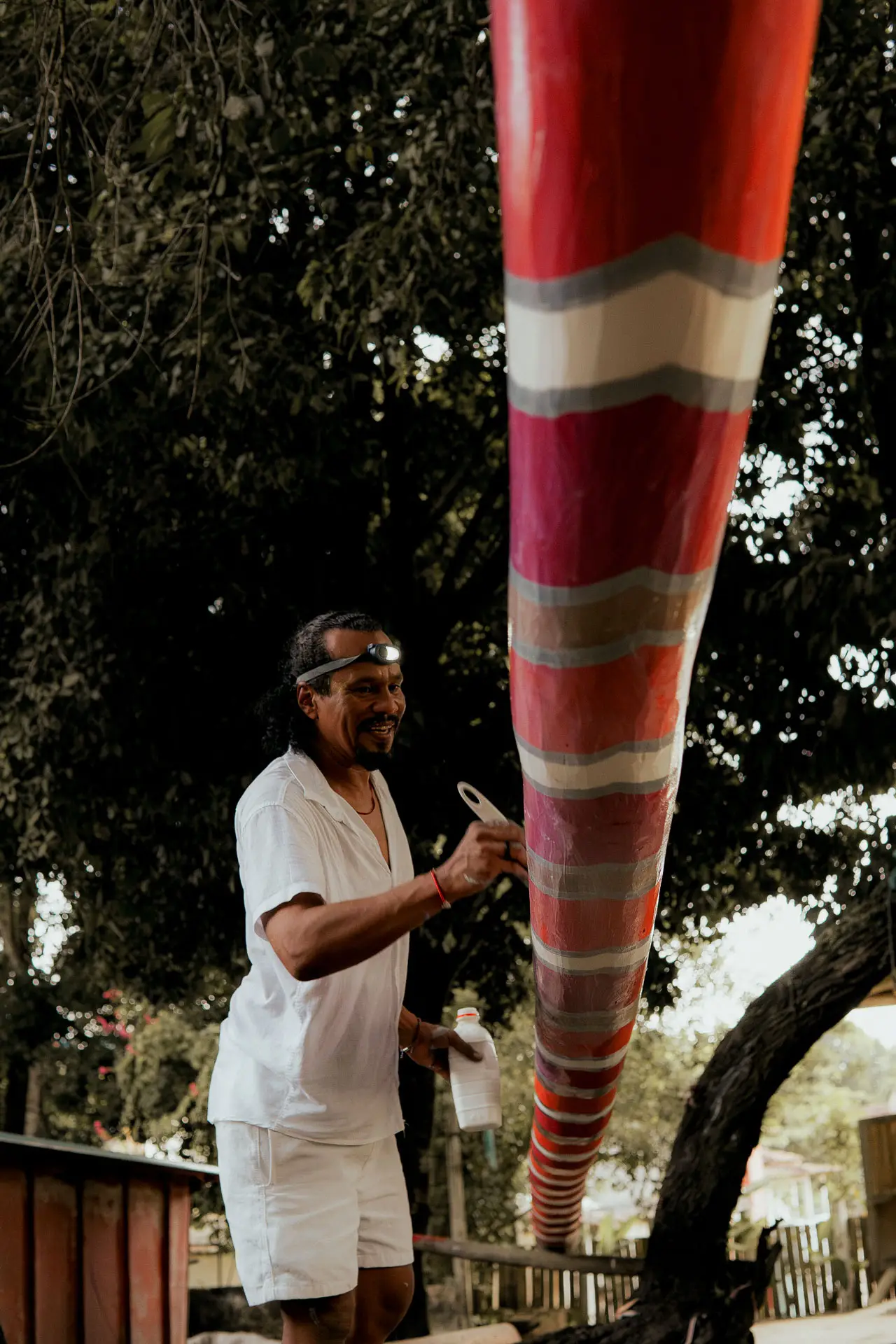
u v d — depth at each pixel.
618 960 1.59
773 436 8.73
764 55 0.57
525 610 0.84
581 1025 2.06
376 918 2.22
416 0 6.73
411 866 2.94
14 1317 3.46
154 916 9.79
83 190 7.51
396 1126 2.74
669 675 0.89
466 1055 3.18
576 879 1.27
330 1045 2.58
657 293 0.62
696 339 0.64
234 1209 2.60
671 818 1.20
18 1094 18.69
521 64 0.59
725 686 8.70
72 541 8.65
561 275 0.63
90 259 7.38
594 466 0.70
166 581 8.85
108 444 8.29
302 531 9.44
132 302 7.60
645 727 0.94
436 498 10.74
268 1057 2.59
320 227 7.95
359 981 2.62
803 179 7.12
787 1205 28.83
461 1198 17.19
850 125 6.90
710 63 0.56
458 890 2.18
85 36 5.73
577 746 0.97
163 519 8.77
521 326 0.67
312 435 8.64
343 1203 2.59
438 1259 16.58
